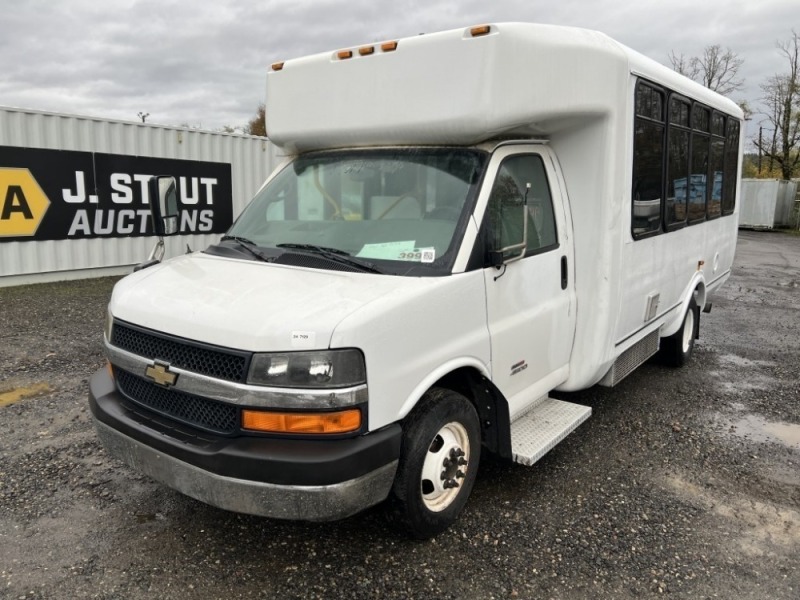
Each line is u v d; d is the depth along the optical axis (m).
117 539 3.51
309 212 4.08
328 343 2.79
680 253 6.09
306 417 2.80
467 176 3.66
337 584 3.18
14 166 10.32
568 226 4.38
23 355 6.85
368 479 2.91
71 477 4.18
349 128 4.02
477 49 3.48
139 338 3.26
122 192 11.73
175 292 3.32
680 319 6.38
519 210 3.90
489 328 3.65
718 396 6.15
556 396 6.05
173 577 3.21
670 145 5.50
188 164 12.70
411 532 3.37
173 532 3.60
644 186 5.00
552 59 3.79
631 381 6.58
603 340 4.54
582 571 3.33
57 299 9.66
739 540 3.68
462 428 3.60
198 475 2.91
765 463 4.70
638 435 5.16
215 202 13.27
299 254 3.62
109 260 11.74
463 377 3.73
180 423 3.11
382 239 3.64
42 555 3.35
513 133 3.94
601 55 4.12
